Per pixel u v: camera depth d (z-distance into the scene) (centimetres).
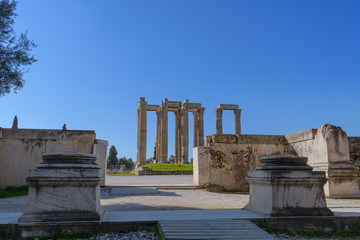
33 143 1405
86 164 618
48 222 575
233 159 1530
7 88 1320
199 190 1412
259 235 556
